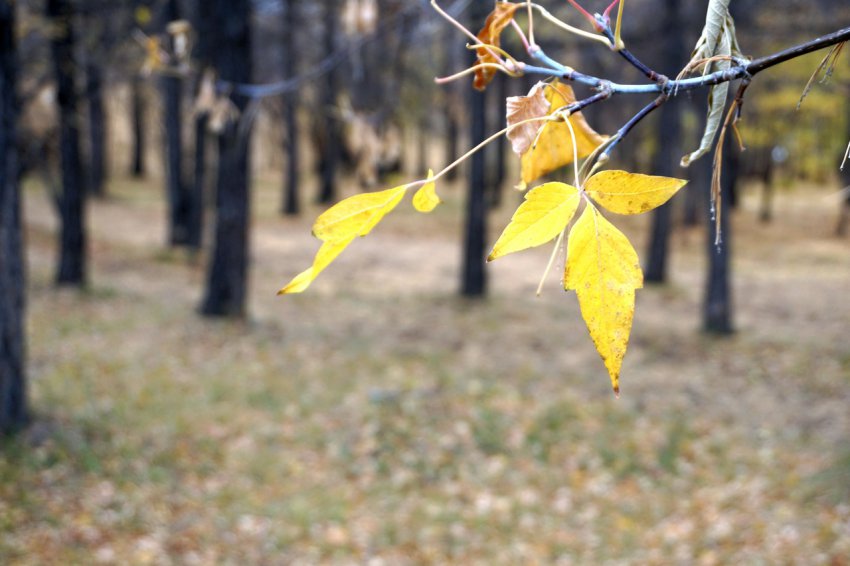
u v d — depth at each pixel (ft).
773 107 64.44
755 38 34.17
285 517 21.20
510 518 22.41
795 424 29.53
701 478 24.90
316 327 42.55
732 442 27.78
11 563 16.47
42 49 31.22
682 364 38.01
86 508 19.48
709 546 20.27
